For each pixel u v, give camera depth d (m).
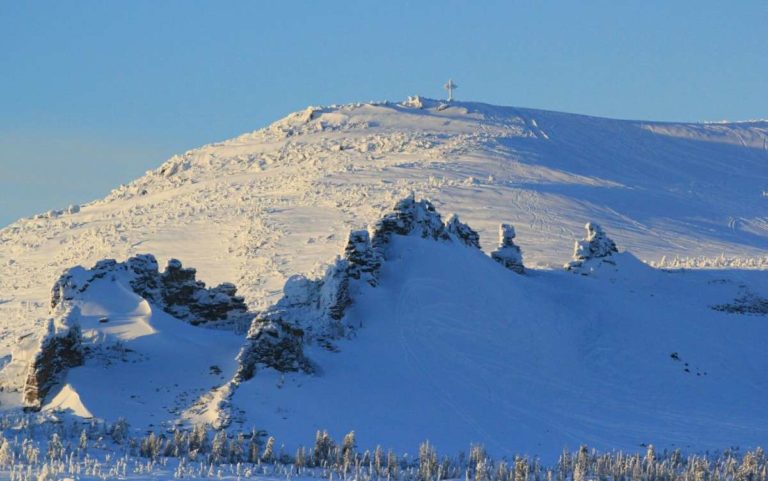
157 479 169.00
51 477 158.75
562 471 195.25
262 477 178.25
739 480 192.50
